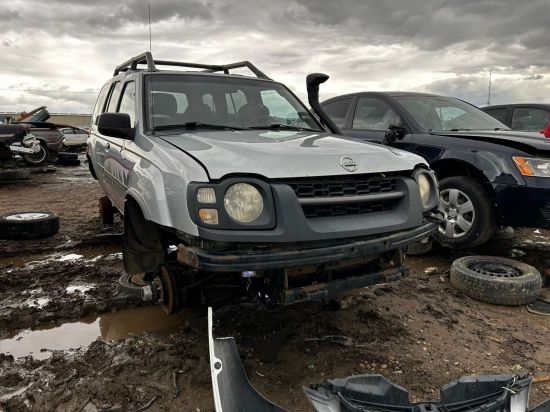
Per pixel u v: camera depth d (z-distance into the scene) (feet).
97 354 10.19
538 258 17.20
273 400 8.69
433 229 10.53
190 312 12.34
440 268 16.08
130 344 10.63
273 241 8.33
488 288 13.15
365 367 9.83
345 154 9.85
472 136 16.53
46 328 11.57
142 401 8.56
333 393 6.46
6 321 11.68
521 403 6.61
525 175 14.65
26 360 9.95
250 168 8.64
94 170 19.24
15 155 40.11
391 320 11.99
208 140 10.40
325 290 9.24
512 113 27.76
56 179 40.75
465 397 6.68
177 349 10.32
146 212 9.56
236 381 6.38
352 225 9.18
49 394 8.69
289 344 10.68
